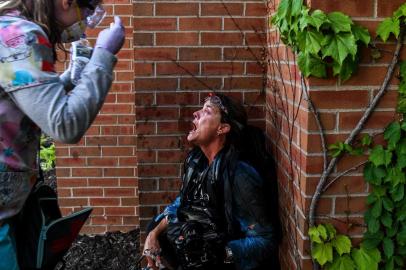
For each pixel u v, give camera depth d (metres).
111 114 4.02
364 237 2.17
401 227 2.10
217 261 2.34
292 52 2.27
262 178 2.44
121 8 3.86
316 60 2.00
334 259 2.17
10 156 1.52
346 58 1.99
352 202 2.16
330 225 2.17
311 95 2.06
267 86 2.85
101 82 1.51
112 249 3.98
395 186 2.08
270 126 2.79
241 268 2.32
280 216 2.61
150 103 2.87
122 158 4.10
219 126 2.42
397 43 2.03
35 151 1.63
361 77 2.06
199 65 2.84
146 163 2.93
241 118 2.53
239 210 2.35
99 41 1.58
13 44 1.43
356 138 2.11
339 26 1.94
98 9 1.70
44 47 1.48
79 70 1.66
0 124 1.48
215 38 2.82
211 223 2.38
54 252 1.71
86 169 4.10
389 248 2.11
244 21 2.81
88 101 1.47
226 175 2.35
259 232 2.33
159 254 2.56
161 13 2.78
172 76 2.84
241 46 2.84
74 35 1.66
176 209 2.64
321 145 2.11
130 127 4.05
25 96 1.41
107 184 4.14
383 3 2.00
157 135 2.90
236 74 2.86
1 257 1.54
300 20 1.97
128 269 3.76
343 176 2.13
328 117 2.08
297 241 2.29
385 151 2.06
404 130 2.04
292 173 2.34
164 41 2.81
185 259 2.35
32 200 1.69
